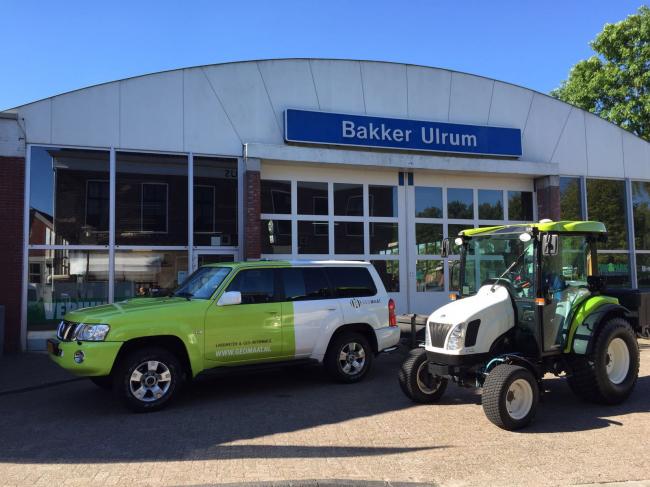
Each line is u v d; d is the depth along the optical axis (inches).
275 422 251.0
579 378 273.9
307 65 552.4
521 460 201.3
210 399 296.8
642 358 408.8
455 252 603.2
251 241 512.7
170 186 502.6
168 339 280.8
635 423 248.5
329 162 543.5
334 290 336.2
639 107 907.4
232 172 522.3
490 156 615.2
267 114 536.4
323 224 559.5
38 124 470.3
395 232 585.9
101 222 481.7
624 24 911.0
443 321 261.1
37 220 465.7
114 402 292.5
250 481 179.9
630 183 674.2
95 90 485.7
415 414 264.5
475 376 259.9
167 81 506.0
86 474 187.9
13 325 452.4
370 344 351.6
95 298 475.8
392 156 566.6
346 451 211.3
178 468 193.0
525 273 268.8
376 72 576.7
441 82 601.6
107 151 486.6
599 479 183.3
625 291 348.2
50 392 321.4
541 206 634.2
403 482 180.1
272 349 307.3
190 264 503.2
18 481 182.1
